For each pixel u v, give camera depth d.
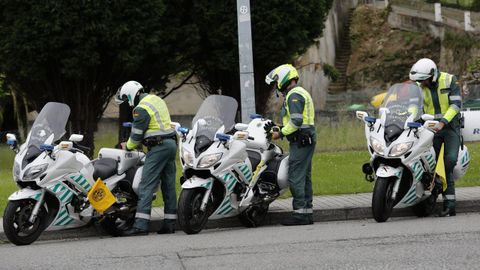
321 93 75.00
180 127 21.19
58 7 38.38
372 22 85.56
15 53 39.47
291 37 43.66
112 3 39.03
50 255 17.64
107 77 42.41
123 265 16.03
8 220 19.30
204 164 20.53
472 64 78.50
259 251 17.11
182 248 17.92
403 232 19.09
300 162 22.27
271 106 54.88
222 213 21.33
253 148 22.39
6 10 39.16
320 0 44.88
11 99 61.50
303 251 16.91
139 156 22.38
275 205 24.89
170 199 22.14
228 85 46.75
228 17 42.62
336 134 44.59
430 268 14.76
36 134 20.22
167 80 45.78
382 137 21.41
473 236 18.06
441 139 22.97
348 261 15.61
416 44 82.88
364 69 82.81
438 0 88.50
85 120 42.78
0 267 16.31
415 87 22.02
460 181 28.80
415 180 21.67
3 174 39.12
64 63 39.56
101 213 20.61
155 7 40.16
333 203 24.62
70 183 20.28
